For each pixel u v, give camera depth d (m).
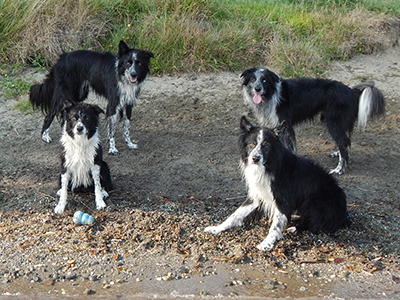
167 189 6.07
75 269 5.45
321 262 5.54
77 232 5.66
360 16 7.99
